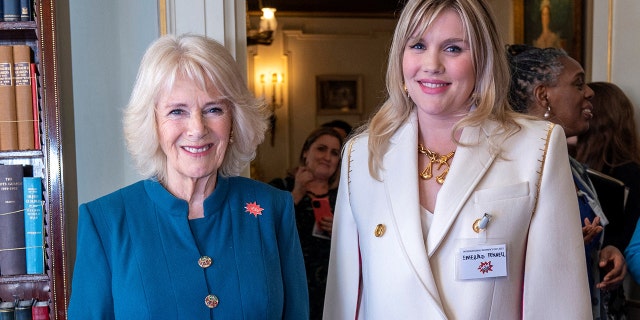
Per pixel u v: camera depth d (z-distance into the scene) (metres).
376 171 1.87
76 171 2.86
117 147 2.95
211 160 1.77
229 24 2.86
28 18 2.51
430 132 1.83
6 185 2.49
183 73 1.71
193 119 1.72
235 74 1.79
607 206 2.80
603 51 3.77
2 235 2.50
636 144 3.25
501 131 1.75
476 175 1.72
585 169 2.50
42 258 2.53
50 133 2.49
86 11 2.92
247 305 1.76
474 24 1.70
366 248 1.84
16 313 2.49
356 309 1.92
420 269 1.71
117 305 1.71
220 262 1.78
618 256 2.40
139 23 2.94
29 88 2.51
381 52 10.02
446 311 1.70
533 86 2.53
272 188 1.98
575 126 2.61
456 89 1.71
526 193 1.70
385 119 1.90
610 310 2.61
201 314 1.72
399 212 1.78
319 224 3.63
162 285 1.72
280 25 9.82
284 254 1.93
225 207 1.87
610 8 3.70
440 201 1.73
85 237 1.76
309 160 3.72
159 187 1.81
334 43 9.93
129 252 1.74
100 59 2.94
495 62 1.74
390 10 9.77
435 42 1.71
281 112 9.78
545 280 1.68
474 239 1.69
